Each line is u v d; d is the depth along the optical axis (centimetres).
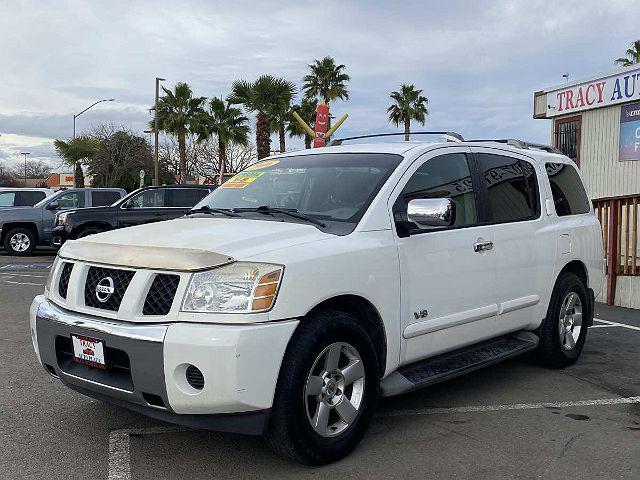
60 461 385
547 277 566
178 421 351
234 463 383
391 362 423
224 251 356
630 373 591
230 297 341
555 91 1597
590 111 1509
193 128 3866
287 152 553
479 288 488
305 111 3722
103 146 4984
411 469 378
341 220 421
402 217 439
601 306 964
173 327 340
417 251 438
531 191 571
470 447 412
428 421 461
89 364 371
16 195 1928
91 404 487
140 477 364
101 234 430
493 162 538
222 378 331
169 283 352
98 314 368
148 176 5091
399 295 423
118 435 426
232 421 344
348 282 386
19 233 1759
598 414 479
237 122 3934
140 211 1530
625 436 435
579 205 641
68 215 1483
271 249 365
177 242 373
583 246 618
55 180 6600
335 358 379
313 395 368
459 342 478
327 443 374
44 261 1614
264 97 3219
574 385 552
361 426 396
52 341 391
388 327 416
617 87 1407
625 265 959
